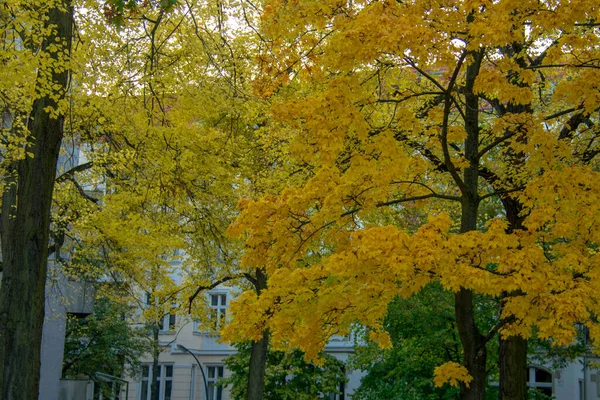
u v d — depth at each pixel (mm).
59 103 9734
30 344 10297
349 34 7281
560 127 11922
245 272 18000
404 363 20391
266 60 9008
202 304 20453
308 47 8820
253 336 7629
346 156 9297
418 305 18625
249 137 16656
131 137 13586
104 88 12750
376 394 22125
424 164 8922
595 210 7277
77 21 11852
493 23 7348
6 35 10359
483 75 7684
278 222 7945
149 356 37750
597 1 7180
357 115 7516
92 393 35844
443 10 7621
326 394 28734
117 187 14898
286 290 7523
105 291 20516
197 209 15102
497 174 11328
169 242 15805
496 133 9109
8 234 11641
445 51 7332
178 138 13453
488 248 7098
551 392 29062
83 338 31812
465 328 8391
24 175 10633
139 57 12594
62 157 18719
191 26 12852
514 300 7152
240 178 15508
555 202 7730
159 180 13836
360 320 7469
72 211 16156
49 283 20234
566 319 6734
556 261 7434
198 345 37906
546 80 11828
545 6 7406
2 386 10125
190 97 13000
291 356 26516
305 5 8172
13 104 11805
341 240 8320
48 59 9500
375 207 8109
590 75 7766
